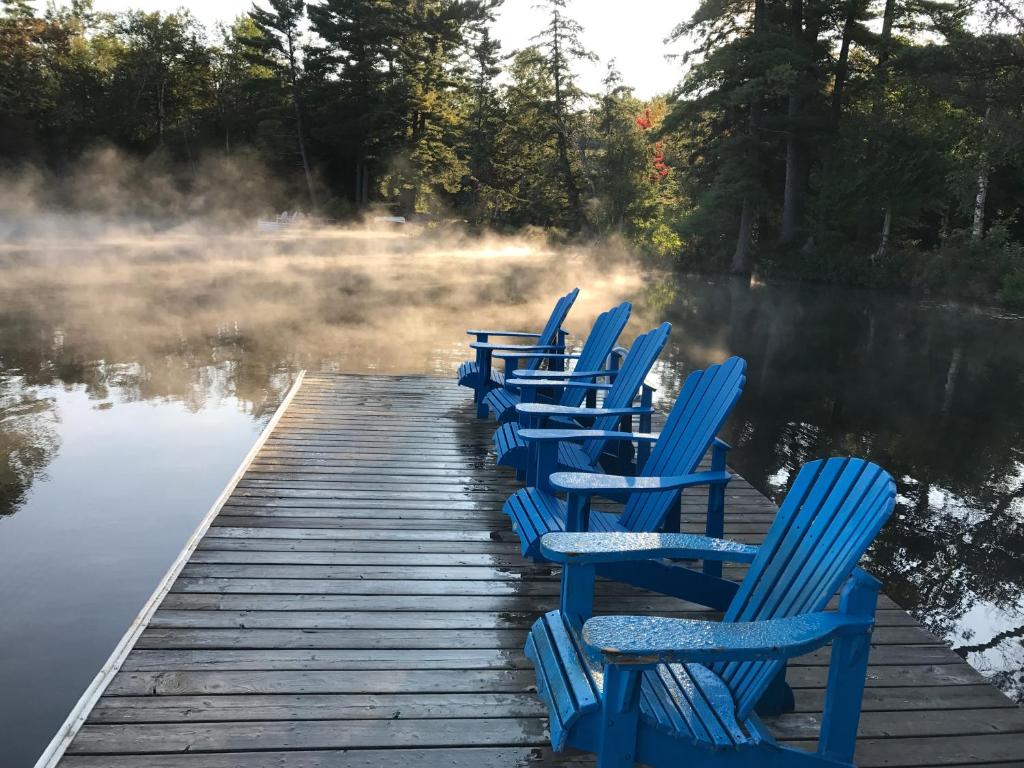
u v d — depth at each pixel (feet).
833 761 5.54
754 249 96.78
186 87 155.22
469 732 7.12
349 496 13.83
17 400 25.02
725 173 89.20
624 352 17.47
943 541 17.39
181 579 10.16
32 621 11.31
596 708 5.73
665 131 93.04
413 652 8.54
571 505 8.91
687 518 13.61
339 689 7.73
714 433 9.43
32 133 133.59
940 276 74.84
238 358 32.86
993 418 28.12
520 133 135.74
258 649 8.45
